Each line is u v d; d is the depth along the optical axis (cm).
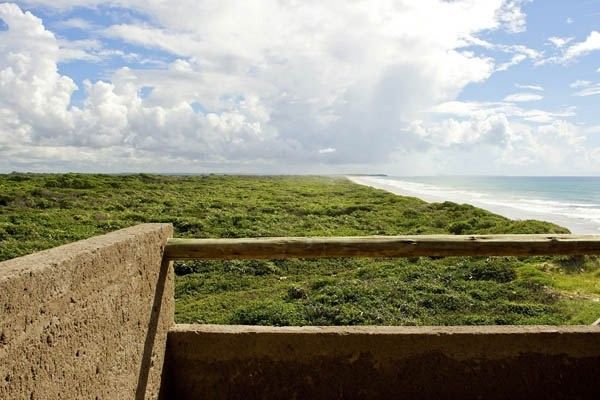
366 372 289
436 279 1005
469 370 290
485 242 283
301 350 289
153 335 269
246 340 290
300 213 2327
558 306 805
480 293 890
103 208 2061
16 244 1291
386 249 282
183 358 292
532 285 952
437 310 788
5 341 151
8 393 153
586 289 923
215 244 284
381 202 3067
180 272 1150
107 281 219
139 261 251
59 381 181
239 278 1094
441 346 288
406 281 989
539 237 287
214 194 3105
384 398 289
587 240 285
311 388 290
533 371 291
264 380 291
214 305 864
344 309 766
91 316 204
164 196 2727
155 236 271
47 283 174
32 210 1905
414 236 288
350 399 289
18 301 158
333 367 289
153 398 269
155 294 272
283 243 283
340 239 285
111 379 222
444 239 284
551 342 290
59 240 1383
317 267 1191
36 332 167
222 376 292
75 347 192
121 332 232
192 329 292
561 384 292
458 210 2545
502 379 290
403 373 289
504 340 289
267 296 917
